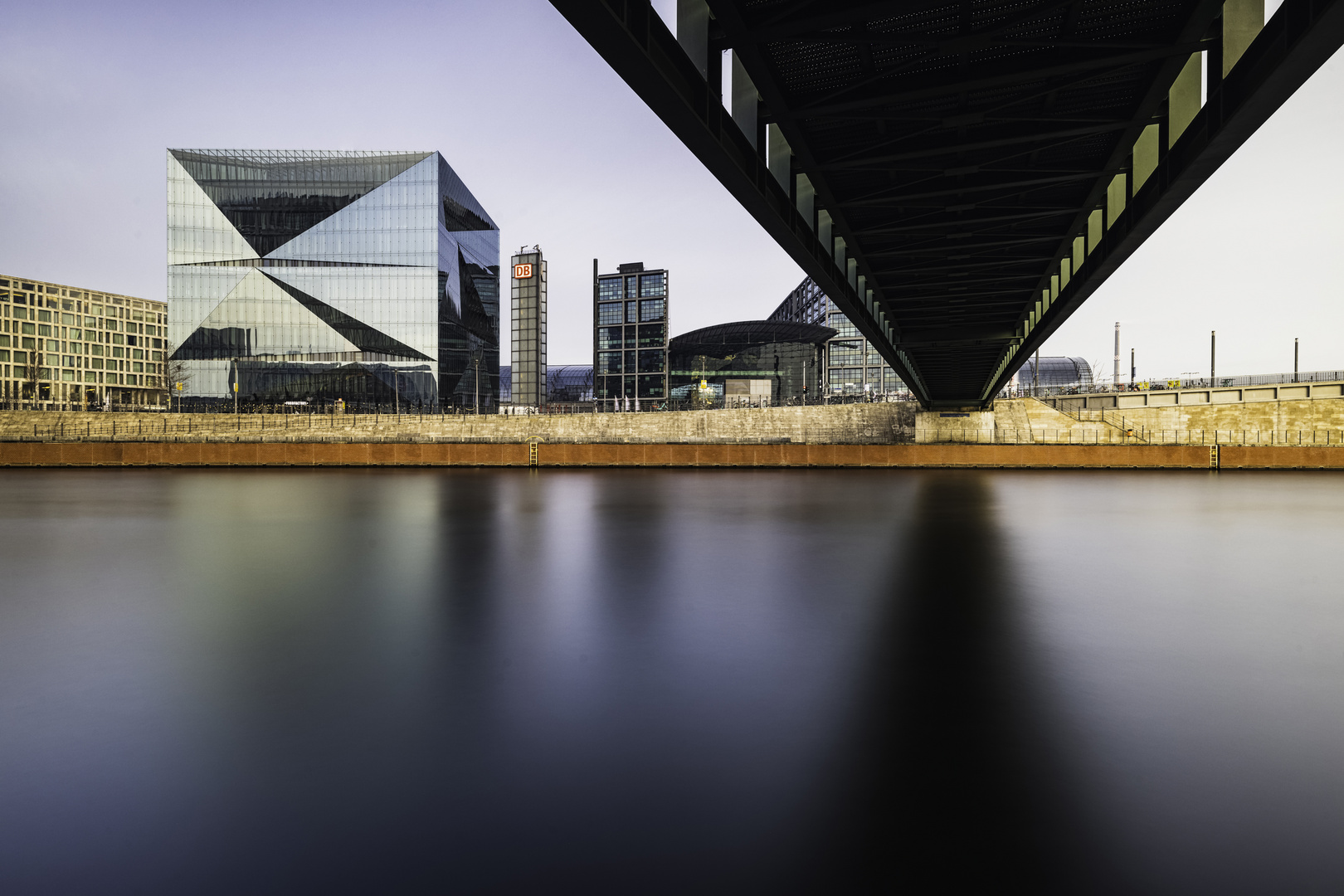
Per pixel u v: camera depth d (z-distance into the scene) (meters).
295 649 8.93
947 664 8.21
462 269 109.81
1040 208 17.91
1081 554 16.19
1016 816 4.77
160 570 14.32
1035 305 29.78
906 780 5.30
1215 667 8.07
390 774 5.48
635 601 11.55
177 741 6.13
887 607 11.10
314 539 18.50
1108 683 7.50
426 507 26.50
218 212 98.06
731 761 5.66
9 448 50.69
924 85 12.29
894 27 11.19
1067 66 11.64
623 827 4.66
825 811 4.85
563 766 5.59
